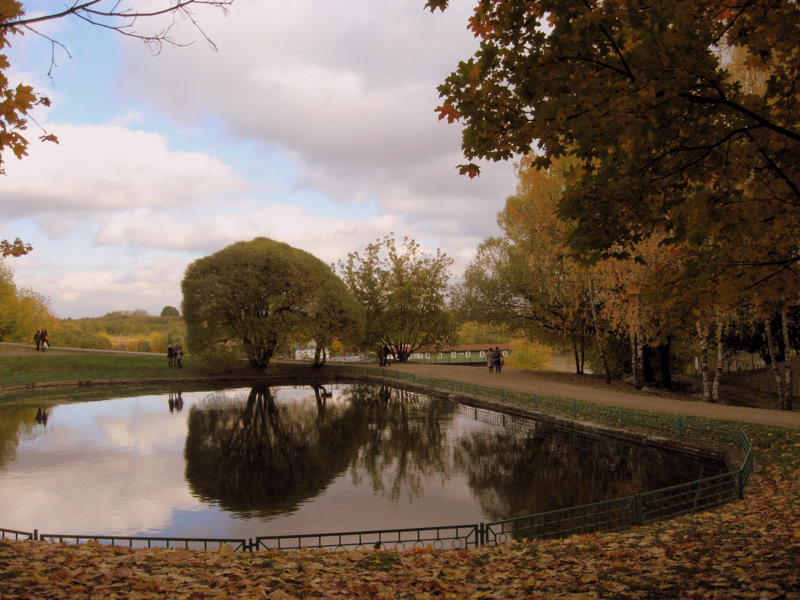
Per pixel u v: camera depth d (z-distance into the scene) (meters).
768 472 12.16
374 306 53.19
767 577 5.29
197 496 15.17
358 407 31.55
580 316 33.50
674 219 6.08
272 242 50.84
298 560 7.04
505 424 24.42
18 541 7.16
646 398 25.45
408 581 6.00
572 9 5.32
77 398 35.94
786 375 23.72
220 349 45.28
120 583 5.39
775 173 5.58
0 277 61.75
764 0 5.23
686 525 8.43
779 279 5.66
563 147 5.67
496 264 36.25
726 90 5.39
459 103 5.67
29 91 4.70
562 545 7.90
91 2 4.13
